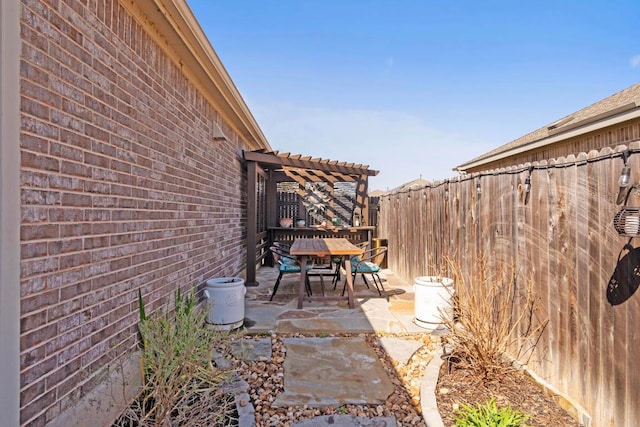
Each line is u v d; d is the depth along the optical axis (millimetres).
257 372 3066
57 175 1964
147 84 3055
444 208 5074
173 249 3588
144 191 2982
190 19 3260
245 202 7570
